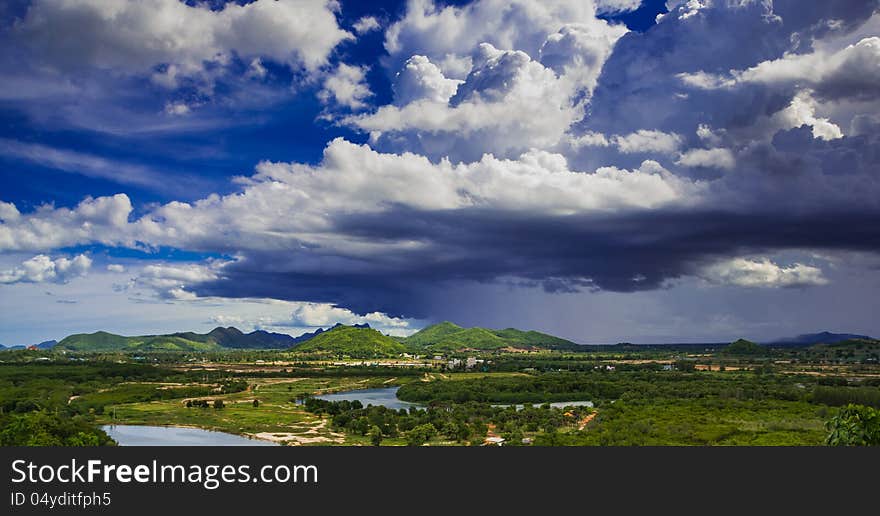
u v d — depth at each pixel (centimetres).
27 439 14975
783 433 18450
